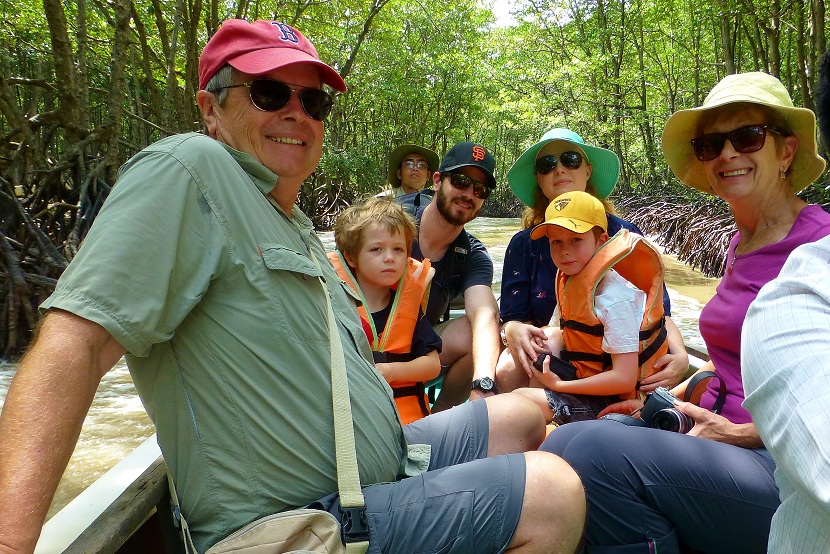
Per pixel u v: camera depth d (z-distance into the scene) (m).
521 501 1.29
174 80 11.14
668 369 2.16
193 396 1.20
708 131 1.87
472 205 2.73
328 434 1.28
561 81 18.64
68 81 8.06
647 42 20.83
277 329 1.23
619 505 1.50
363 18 17.55
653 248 2.12
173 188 1.15
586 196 2.18
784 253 1.64
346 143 24.83
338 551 1.19
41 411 0.93
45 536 1.35
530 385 2.38
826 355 0.77
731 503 1.43
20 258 6.10
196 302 1.16
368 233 2.19
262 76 1.38
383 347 2.22
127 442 3.25
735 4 11.06
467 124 27.92
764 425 0.83
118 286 1.04
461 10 23.06
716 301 1.83
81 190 7.56
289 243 1.35
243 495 1.21
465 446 1.68
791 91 12.43
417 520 1.27
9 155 8.05
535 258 2.72
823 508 0.71
